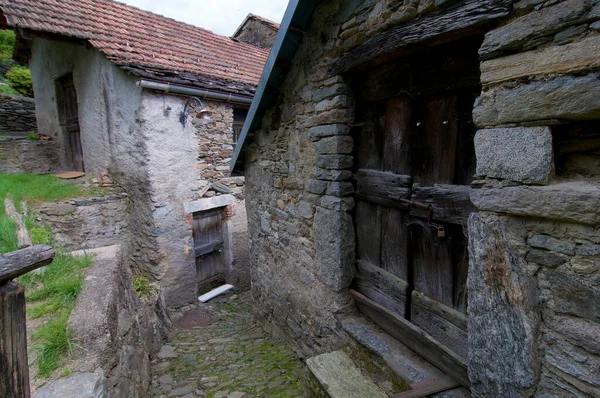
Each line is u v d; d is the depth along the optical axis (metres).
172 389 2.85
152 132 4.94
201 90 5.26
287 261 3.43
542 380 1.31
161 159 5.10
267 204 3.74
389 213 2.35
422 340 2.07
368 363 2.32
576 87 1.12
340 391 1.99
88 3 5.84
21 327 1.01
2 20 4.90
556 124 1.20
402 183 2.16
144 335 3.27
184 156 5.41
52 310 2.10
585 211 1.12
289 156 3.18
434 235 2.02
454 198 1.81
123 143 5.25
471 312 1.53
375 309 2.46
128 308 2.82
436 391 1.84
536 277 1.32
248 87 6.07
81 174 6.20
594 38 1.08
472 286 1.53
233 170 4.34
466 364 1.76
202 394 2.75
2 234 2.98
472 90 1.72
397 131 2.21
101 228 5.24
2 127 8.00
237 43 8.17
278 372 3.05
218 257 6.45
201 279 6.14
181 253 5.49
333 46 2.42
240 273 6.56
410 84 2.04
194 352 3.64
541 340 1.31
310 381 2.28
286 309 3.53
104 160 5.70
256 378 2.97
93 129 5.78
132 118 5.00
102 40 4.96
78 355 1.74
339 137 2.49
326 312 2.83
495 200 1.41
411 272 2.22
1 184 5.06
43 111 7.03
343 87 2.44
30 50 7.05
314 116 2.72
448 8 1.58
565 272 1.22
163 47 5.91
